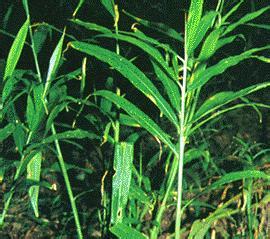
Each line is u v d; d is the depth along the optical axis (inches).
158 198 54.1
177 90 45.5
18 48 45.0
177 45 74.2
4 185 74.9
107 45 81.1
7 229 70.2
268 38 121.2
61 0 90.7
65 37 92.2
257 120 105.8
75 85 85.0
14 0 95.3
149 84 44.4
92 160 82.0
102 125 57.1
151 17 98.2
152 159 59.4
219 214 54.9
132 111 45.3
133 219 48.5
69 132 48.7
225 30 47.6
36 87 46.3
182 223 73.1
